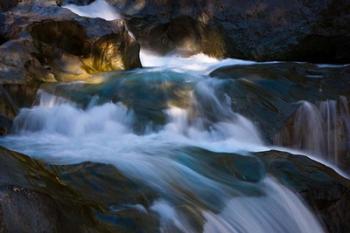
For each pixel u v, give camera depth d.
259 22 9.02
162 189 4.72
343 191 5.38
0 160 4.13
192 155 5.60
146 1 9.73
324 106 6.94
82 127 6.53
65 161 5.12
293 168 5.48
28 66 6.92
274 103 6.93
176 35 9.73
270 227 4.77
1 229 3.30
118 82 7.15
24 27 7.40
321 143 6.86
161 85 7.11
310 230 5.01
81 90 6.87
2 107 6.23
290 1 8.95
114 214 4.09
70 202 3.97
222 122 6.74
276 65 8.17
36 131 6.43
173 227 4.17
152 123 6.50
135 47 8.18
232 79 7.21
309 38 8.82
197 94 6.96
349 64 8.72
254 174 5.32
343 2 8.62
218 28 9.25
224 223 4.49
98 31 7.73
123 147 5.75
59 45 7.62
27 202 3.57
